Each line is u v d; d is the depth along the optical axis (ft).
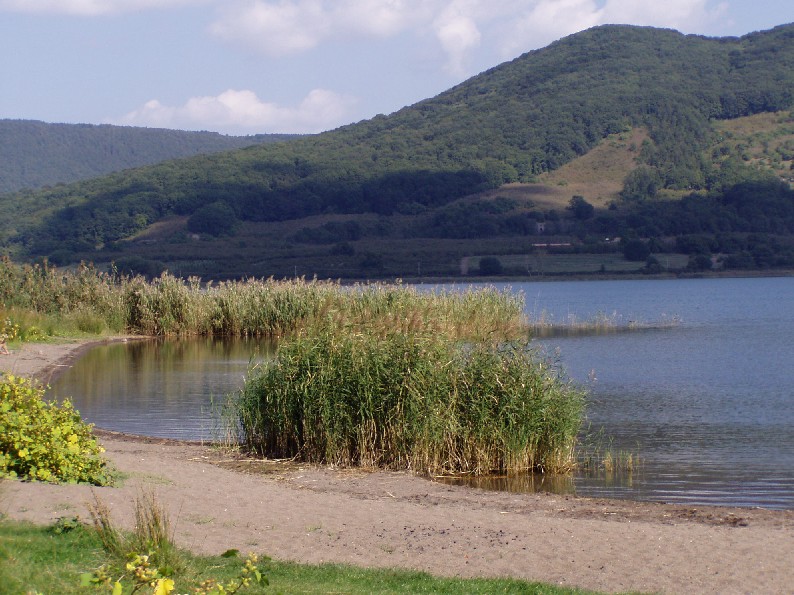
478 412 43.88
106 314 110.42
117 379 73.20
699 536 30.71
